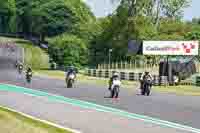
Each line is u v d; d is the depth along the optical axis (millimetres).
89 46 122125
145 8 120125
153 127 23578
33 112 27906
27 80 55656
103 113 28797
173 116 28750
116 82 40719
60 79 67125
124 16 117625
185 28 133625
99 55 120375
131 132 21625
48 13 189875
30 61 137250
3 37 187875
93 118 26125
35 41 189125
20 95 39281
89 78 75125
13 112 25469
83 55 118500
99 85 58469
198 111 32125
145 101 38844
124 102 36844
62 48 114938
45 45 183125
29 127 19000
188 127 24000
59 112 28391
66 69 99812
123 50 115000
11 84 51969
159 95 47219
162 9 124312
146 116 28250
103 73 79250
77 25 140375
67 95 41062
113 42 117688
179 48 69375
